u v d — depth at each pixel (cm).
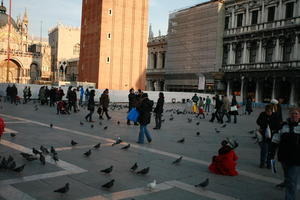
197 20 6962
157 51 8756
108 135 1551
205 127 2173
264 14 5769
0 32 10288
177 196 730
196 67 6969
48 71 10912
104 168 925
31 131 1528
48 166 912
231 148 962
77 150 1155
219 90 6438
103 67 5550
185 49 7306
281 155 674
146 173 862
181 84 7450
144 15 5888
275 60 5503
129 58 5788
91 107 2081
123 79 5744
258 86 5744
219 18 6488
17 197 664
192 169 984
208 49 6662
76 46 12100
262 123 1046
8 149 1106
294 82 5034
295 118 663
